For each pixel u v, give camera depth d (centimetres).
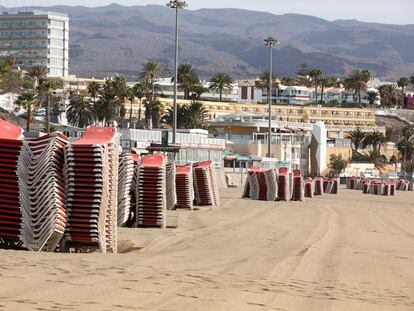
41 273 2530
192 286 2462
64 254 3247
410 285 2880
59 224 3425
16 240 3369
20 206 3347
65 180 3547
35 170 3372
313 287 2658
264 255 3659
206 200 8356
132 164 4791
